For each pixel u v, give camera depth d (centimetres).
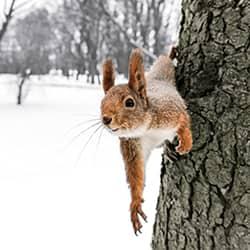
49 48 750
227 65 55
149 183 171
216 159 55
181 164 58
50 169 206
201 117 56
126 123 47
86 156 235
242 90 54
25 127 334
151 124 49
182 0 62
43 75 675
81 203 156
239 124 54
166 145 57
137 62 48
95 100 535
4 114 400
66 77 810
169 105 50
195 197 57
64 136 295
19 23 645
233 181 54
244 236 54
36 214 144
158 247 63
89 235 127
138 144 51
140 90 48
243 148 54
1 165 212
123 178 190
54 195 165
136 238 123
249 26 54
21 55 602
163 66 58
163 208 62
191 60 58
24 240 124
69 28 707
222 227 55
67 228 132
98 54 636
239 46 54
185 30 60
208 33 57
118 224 135
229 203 54
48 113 409
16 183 181
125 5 412
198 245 57
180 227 59
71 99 545
